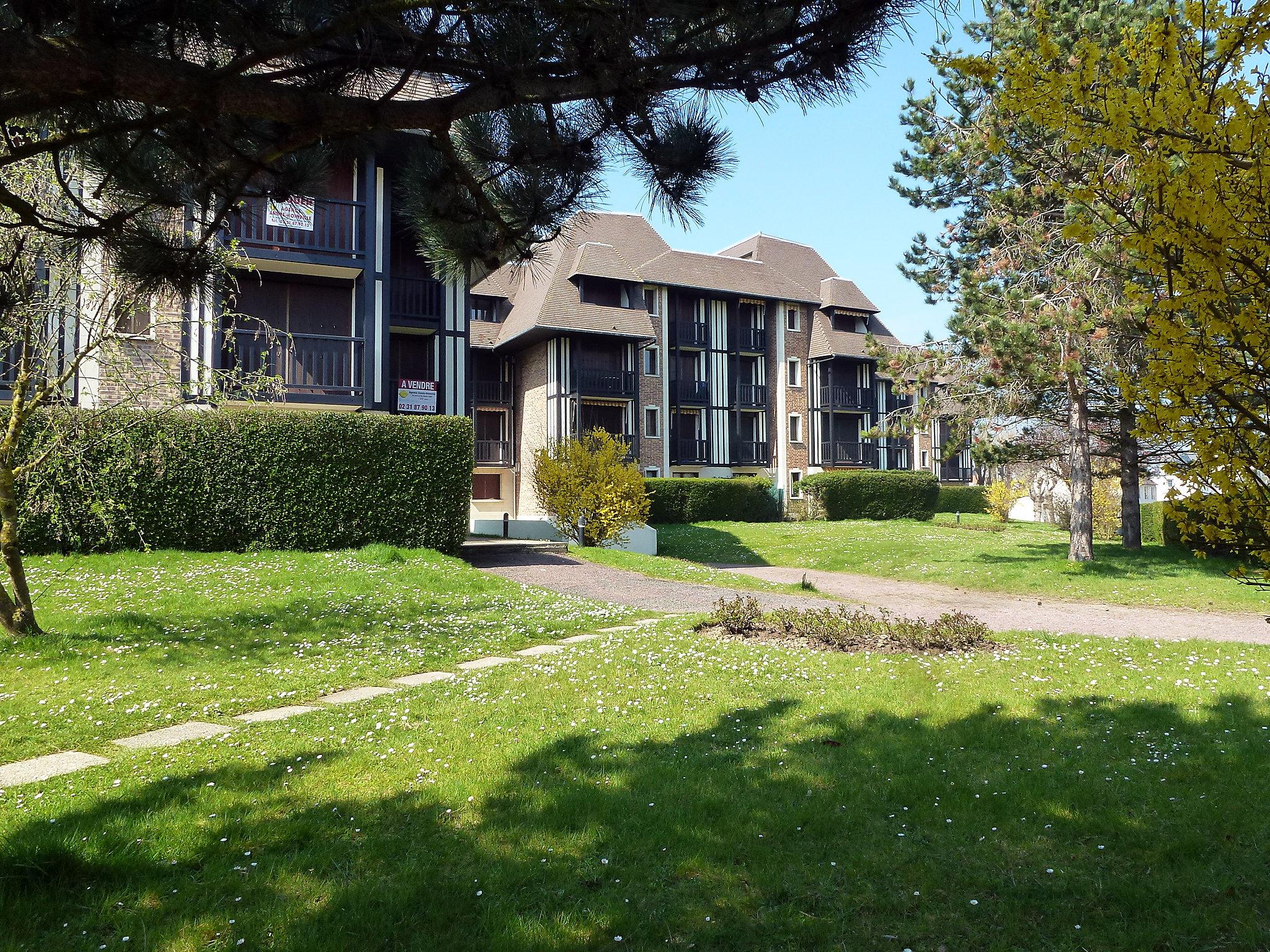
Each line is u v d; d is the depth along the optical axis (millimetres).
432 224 4629
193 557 15125
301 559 15617
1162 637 11414
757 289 41156
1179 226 3127
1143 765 5320
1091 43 3211
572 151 4195
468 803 4695
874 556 23797
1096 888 3686
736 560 25047
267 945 3252
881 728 6180
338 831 4348
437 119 3461
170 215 3951
